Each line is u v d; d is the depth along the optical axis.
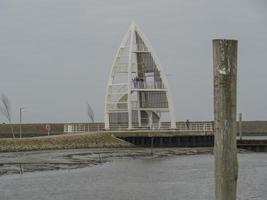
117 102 100.88
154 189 40.91
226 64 11.05
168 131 96.50
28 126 149.25
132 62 99.81
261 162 67.38
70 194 37.88
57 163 61.97
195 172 54.34
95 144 93.12
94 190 40.09
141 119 102.44
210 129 100.69
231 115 11.15
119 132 96.12
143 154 78.94
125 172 53.75
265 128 194.62
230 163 11.16
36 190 39.56
